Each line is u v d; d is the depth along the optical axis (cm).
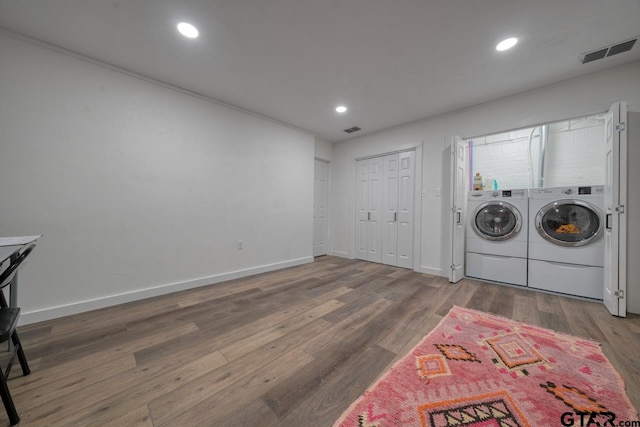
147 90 250
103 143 226
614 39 188
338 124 386
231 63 226
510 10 162
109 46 203
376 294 264
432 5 159
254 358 151
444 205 341
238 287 287
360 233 457
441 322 197
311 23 175
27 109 193
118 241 235
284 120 369
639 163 209
